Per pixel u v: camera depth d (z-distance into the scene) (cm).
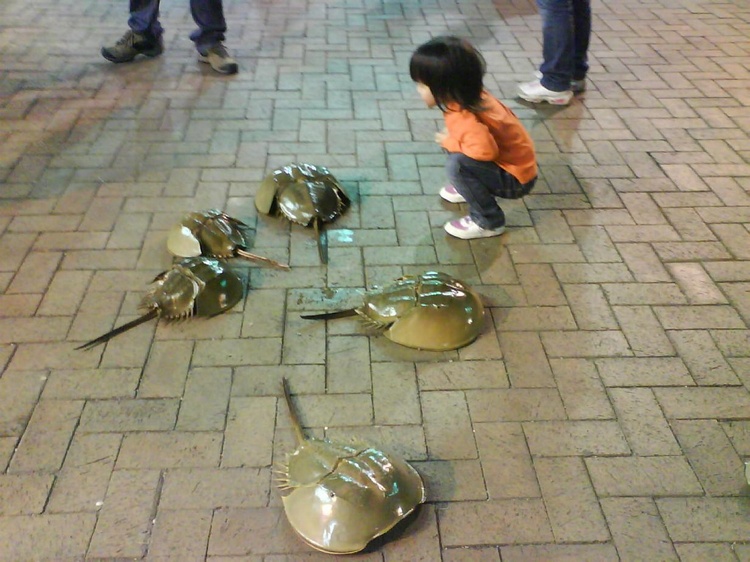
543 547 198
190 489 211
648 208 349
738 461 225
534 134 412
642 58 513
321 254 306
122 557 193
